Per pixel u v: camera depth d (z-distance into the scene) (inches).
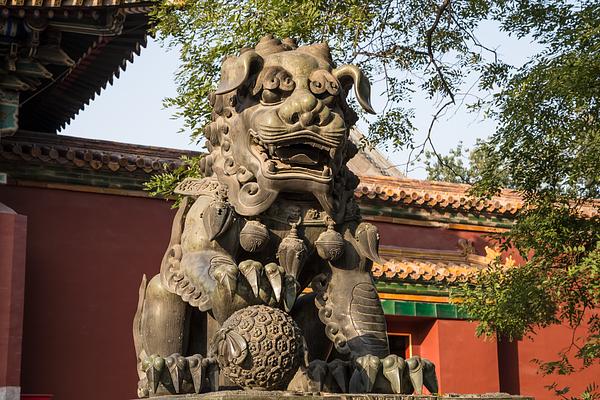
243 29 367.6
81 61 598.5
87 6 486.9
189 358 155.5
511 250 616.4
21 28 488.4
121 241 552.1
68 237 542.0
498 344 603.2
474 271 531.5
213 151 182.5
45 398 477.1
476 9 443.8
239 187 173.0
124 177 558.3
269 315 145.6
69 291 534.6
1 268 476.1
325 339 175.9
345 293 170.9
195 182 183.6
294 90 167.6
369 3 418.6
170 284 172.2
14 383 463.5
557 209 409.1
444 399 148.3
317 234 174.4
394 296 575.2
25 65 502.9
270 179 167.3
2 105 506.0
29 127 693.9
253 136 169.5
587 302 411.8
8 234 483.2
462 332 585.0
